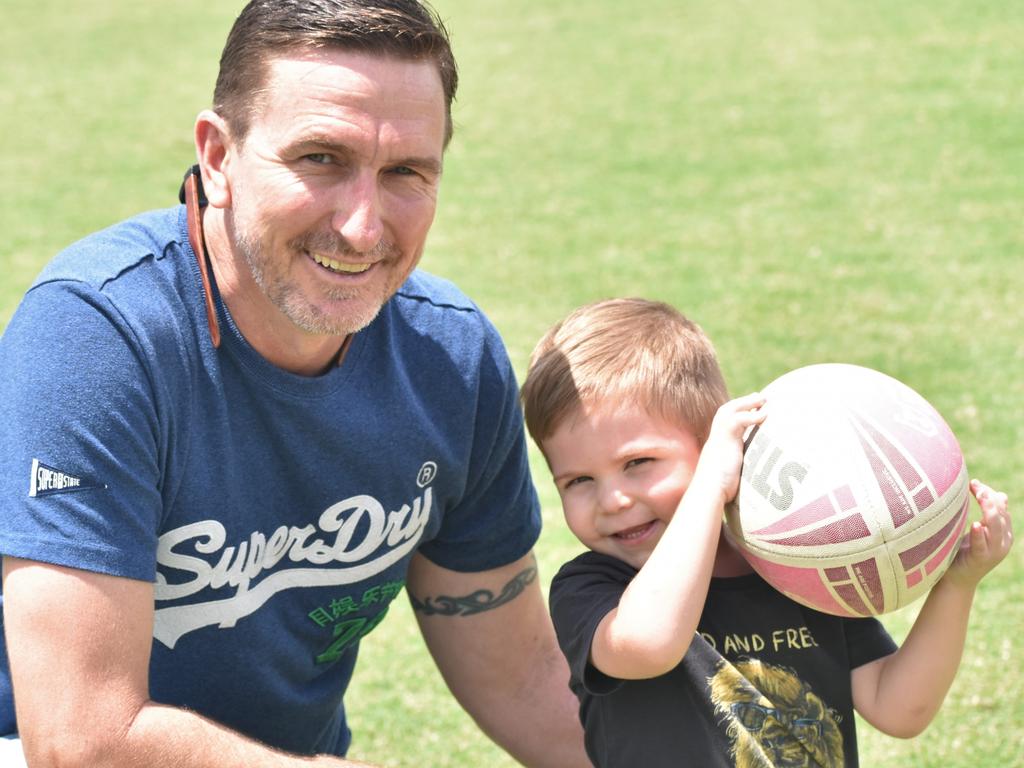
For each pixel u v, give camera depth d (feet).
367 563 10.91
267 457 10.18
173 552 10.02
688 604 9.21
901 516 9.11
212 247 9.95
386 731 15.88
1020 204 39.24
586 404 10.25
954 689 16.05
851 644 10.26
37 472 9.12
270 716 11.09
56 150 49.75
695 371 10.46
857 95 52.16
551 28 67.05
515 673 12.40
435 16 9.91
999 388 26.18
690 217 40.09
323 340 10.11
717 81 55.83
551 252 37.22
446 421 10.99
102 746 9.12
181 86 58.80
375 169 9.46
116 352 9.34
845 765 10.12
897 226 38.04
